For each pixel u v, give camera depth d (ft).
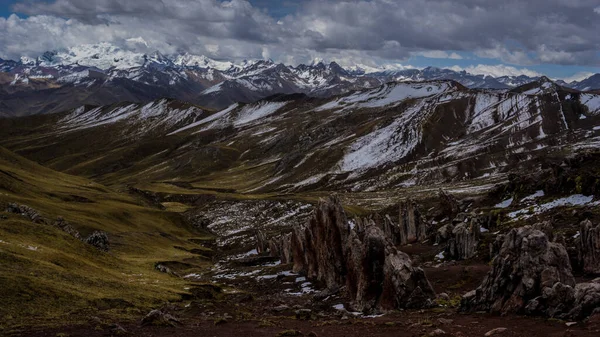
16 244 245.86
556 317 132.26
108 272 266.98
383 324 146.51
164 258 447.42
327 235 244.83
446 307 164.96
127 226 559.38
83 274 235.20
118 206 623.77
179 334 144.97
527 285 142.20
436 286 210.38
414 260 275.59
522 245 147.84
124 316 173.68
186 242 585.63
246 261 409.08
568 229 248.93
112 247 440.45
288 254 380.17
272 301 235.40
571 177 311.47
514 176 366.43
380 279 185.06
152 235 546.67
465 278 213.87
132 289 231.91
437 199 651.66
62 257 250.78
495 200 362.53
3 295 172.35
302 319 173.88
